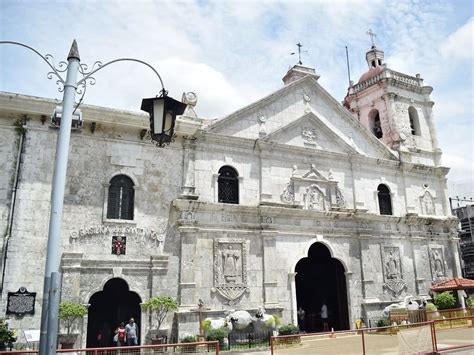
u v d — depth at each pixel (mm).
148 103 9539
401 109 33094
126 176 21984
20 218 19250
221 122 24641
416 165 31109
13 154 19922
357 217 27250
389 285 27516
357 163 28922
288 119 27234
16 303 18234
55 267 7562
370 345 17031
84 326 18812
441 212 31891
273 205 24547
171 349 19359
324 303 28422
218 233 22953
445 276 30234
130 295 20781
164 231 21844
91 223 20500
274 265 23781
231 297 22234
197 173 23438
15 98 19891
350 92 36500
